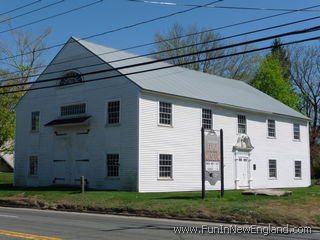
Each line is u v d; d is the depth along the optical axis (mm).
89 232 12109
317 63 62344
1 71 46281
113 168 27469
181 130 28859
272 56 61062
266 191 22203
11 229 12586
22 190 28172
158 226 13969
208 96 31578
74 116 30203
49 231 12219
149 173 26484
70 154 30094
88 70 29688
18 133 34250
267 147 36375
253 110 34562
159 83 28891
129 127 26703
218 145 22016
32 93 33594
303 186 40094
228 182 32125
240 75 58438
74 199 22172
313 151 59500
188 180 28922
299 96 61156
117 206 19516
